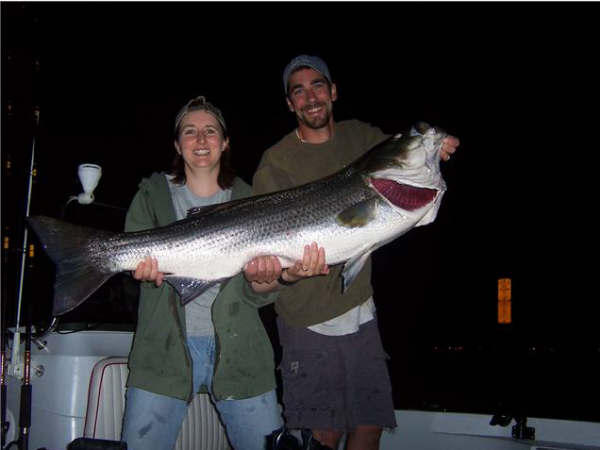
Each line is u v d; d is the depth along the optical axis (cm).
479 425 198
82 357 152
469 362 1423
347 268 154
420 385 1052
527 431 192
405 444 205
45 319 177
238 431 145
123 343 178
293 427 167
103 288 200
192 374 143
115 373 153
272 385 149
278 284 153
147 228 155
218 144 156
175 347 142
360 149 178
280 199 156
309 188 158
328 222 153
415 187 154
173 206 157
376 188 153
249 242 153
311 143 177
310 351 168
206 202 161
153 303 146
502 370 1272
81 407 149
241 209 155
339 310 165
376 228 154
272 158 177
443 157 159
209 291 153
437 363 1411
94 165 174
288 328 174
